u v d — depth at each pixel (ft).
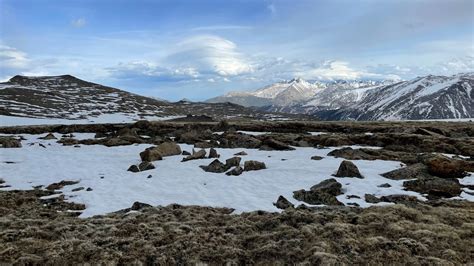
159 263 57.11
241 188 104.78
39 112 451.12
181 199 97.19
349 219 73.82
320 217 74.38
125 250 61.77
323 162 130.72
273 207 87.61
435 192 94.07
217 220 77.20
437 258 55.31
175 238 66.03
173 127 244.22
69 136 226.38
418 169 109.91
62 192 108.47
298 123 252.42
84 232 70.74
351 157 136.36
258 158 143.13
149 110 606.55
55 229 72.43
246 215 80.74
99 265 56.49
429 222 71.56
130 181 116.47
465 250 58.85
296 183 107.45
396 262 54.90
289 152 153.89
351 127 231.91
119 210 89.71
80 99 606.55
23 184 118.42
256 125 249.75
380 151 143.95
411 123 264.93
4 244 64.85
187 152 156.35
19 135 232.32
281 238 64.95
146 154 144.97
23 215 86.58
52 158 156.46
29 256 59.26
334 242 61.62
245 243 64.69
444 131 197.47
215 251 60.64
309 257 56.75
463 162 113.19
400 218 73.46
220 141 176.35
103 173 128.47
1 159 154.71
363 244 60.85
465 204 85.30
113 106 581.12
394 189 98.07
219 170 123.95
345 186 101.76
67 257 59.41
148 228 70.95
